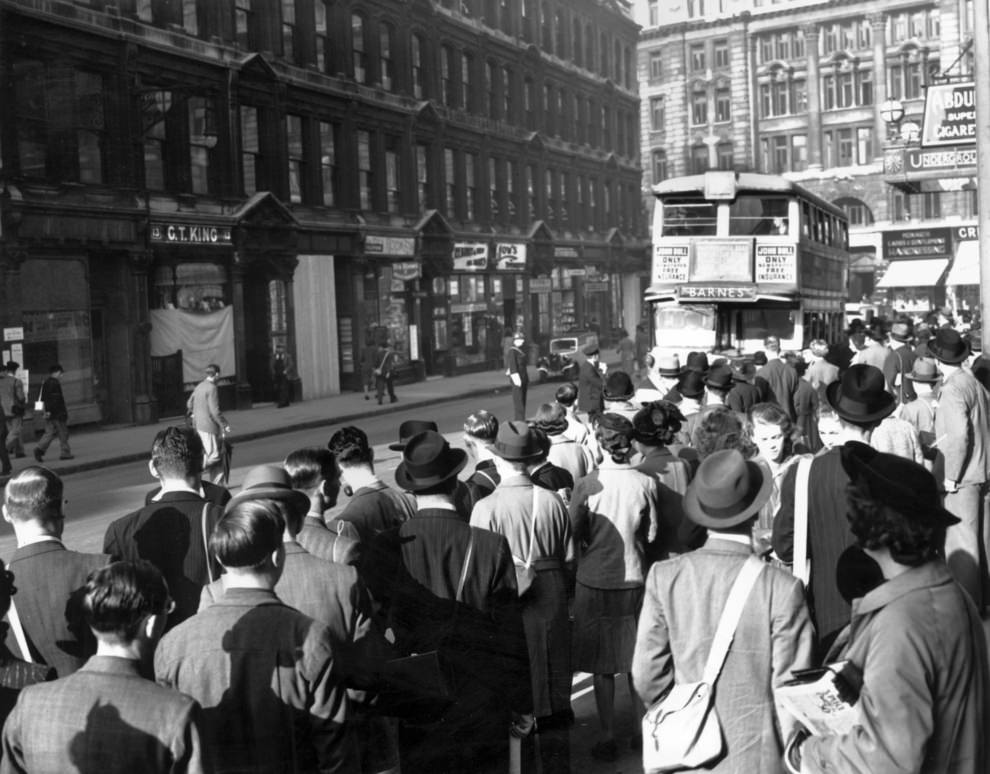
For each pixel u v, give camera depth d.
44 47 23.52
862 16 70.19
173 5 27.56
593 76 37.41
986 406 7.93
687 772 3.56
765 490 3.72
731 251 21.81
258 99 30.72
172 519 4.64
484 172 37.66
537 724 5.42
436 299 39.56
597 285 42.34
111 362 26.22
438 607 4.66
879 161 70.38
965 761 2.79
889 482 2.88
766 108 73.62
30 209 23.14
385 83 36.94
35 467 4.42
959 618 2.83
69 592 4.21
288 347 32.28
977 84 11.84
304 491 4.93
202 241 28.30
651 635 3.72
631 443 6.39
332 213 34.19
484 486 7.30
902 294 69.88
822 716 3.01
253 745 3.51
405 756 4.45
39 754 3.09
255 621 3.62
